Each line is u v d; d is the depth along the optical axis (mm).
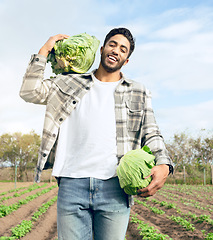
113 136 2252
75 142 2256
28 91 2283
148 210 12398
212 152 40438
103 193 2129
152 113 2453
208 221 8906
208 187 26375
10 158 45312
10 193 19578
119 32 2338
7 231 8258
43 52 2402
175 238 8148
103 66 2359
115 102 2332
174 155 38375
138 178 2012
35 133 46844
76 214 2107
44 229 9586
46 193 20047
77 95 2346
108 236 2139
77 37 2656
